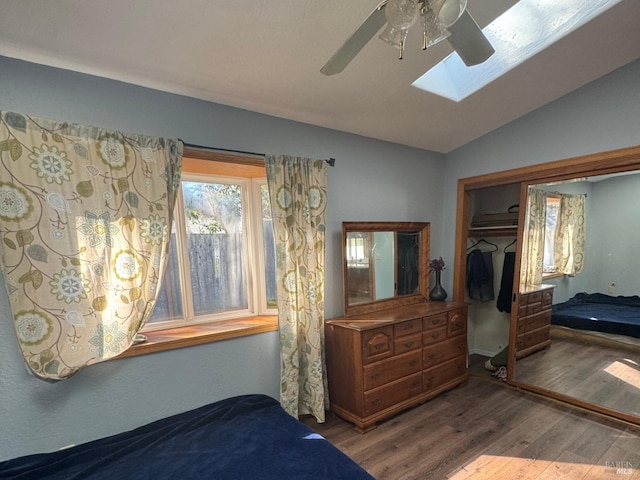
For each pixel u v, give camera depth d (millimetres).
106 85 1721
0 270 1469
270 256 2557
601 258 2557
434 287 3193
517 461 1918
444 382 2789
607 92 2322
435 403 2650
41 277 1480
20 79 1521
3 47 1433
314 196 2379
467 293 3771
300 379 2408
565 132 2555
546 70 2197
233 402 2021
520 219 2924
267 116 2289
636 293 2406
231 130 2137
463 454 1990
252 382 2250
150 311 1781
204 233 2316
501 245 3580
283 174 2215
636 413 2344
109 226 1648
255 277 2508
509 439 2137
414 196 3250
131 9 1312
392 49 1754
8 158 1405
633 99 2211
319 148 2564
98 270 1620
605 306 2541
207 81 1845
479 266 3646
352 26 1551
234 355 2162
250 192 2488
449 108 2531
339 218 2707
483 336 3838
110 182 1646
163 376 1905
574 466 1865
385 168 3004
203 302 2316
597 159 2391
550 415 2438
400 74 2006
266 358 2301
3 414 1517
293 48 1663
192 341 1977
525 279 2941
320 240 2412
